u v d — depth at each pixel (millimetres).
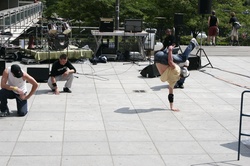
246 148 8039
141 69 15805
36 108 10336
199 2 16250
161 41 22531
